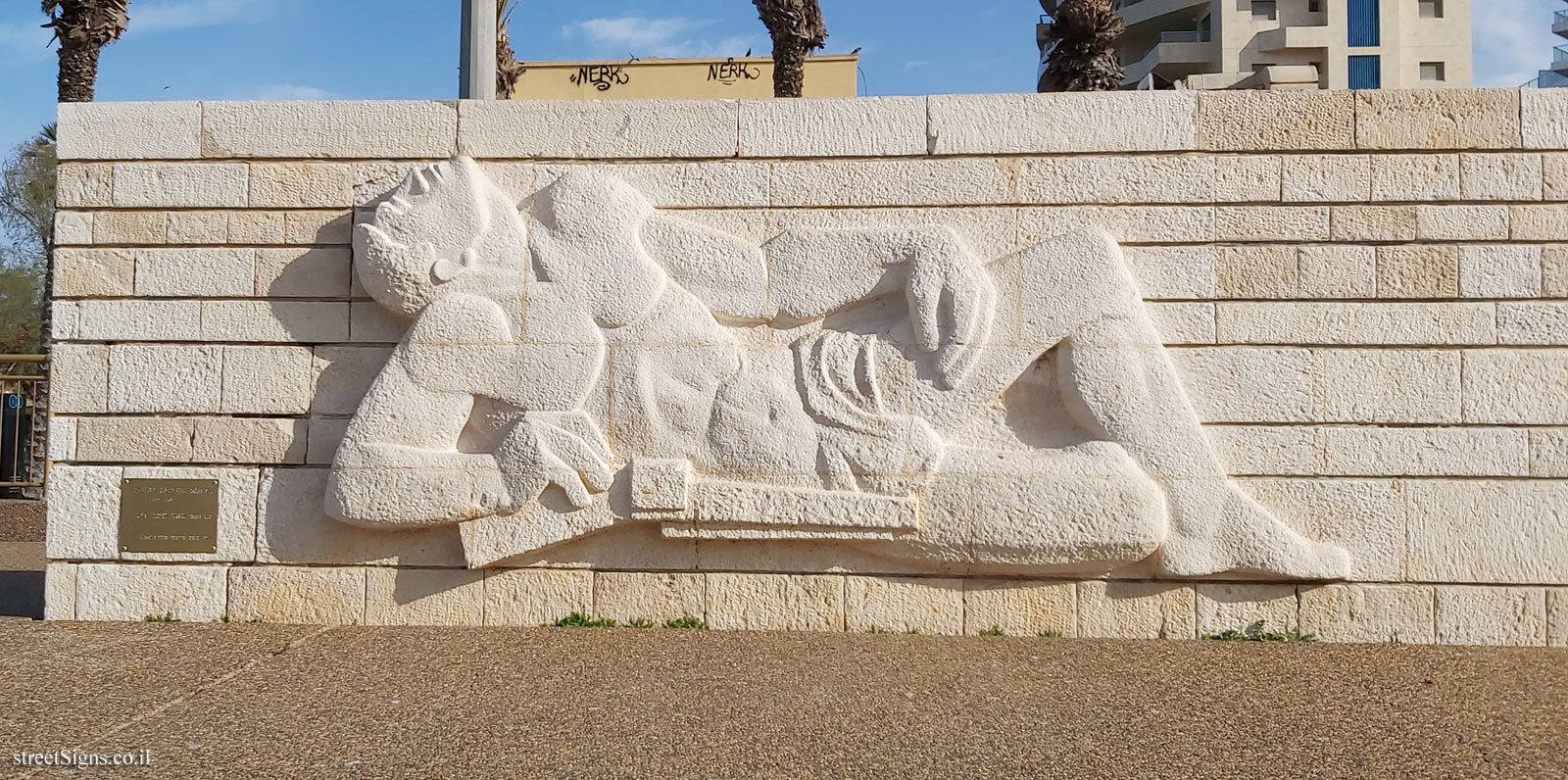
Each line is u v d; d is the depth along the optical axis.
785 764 3.81
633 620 5.78
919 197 5.84
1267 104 5.75
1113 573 5.66
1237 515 5.54
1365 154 5.71
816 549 5.74
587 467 5.65
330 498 5.73
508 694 4.59
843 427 5.64
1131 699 4.59
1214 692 4.70
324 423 5.92
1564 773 3.79
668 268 5.83
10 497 11.02
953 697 4.59
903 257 5.72
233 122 6.04
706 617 5.76
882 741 4.05
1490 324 5.60
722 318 5.83
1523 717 4.39
